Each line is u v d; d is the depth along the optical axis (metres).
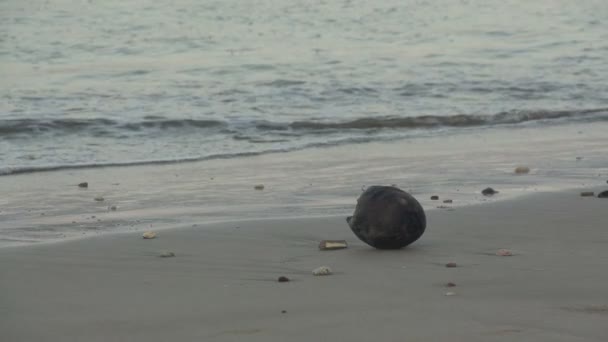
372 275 13.40
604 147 29.02
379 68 47.28
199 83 43.19
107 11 69.50
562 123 34.94
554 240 15.97
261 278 13.49
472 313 11.19
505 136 31.95
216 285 13.05
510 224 17.45
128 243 16.27
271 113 36.69
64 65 48.56
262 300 12.09
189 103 38.53
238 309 11.68
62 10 69.69
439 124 35.03
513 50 54.12
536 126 34.31
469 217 18.16
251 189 22.89
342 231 17.23
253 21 66.50
